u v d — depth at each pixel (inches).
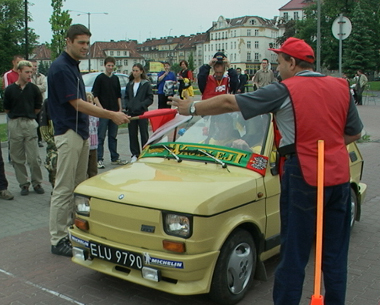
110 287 171.6
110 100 376.5
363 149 469.4
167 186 152.7
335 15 2511.1
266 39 4677.7
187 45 5575.8
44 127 252.4
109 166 386.0
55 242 202.8
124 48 4825.3
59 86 190.5
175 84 496.7
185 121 195.0
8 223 246.2
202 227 138.6
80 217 163.6
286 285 123.5
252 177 161.6
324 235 126.0
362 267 188.2
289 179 122.9
